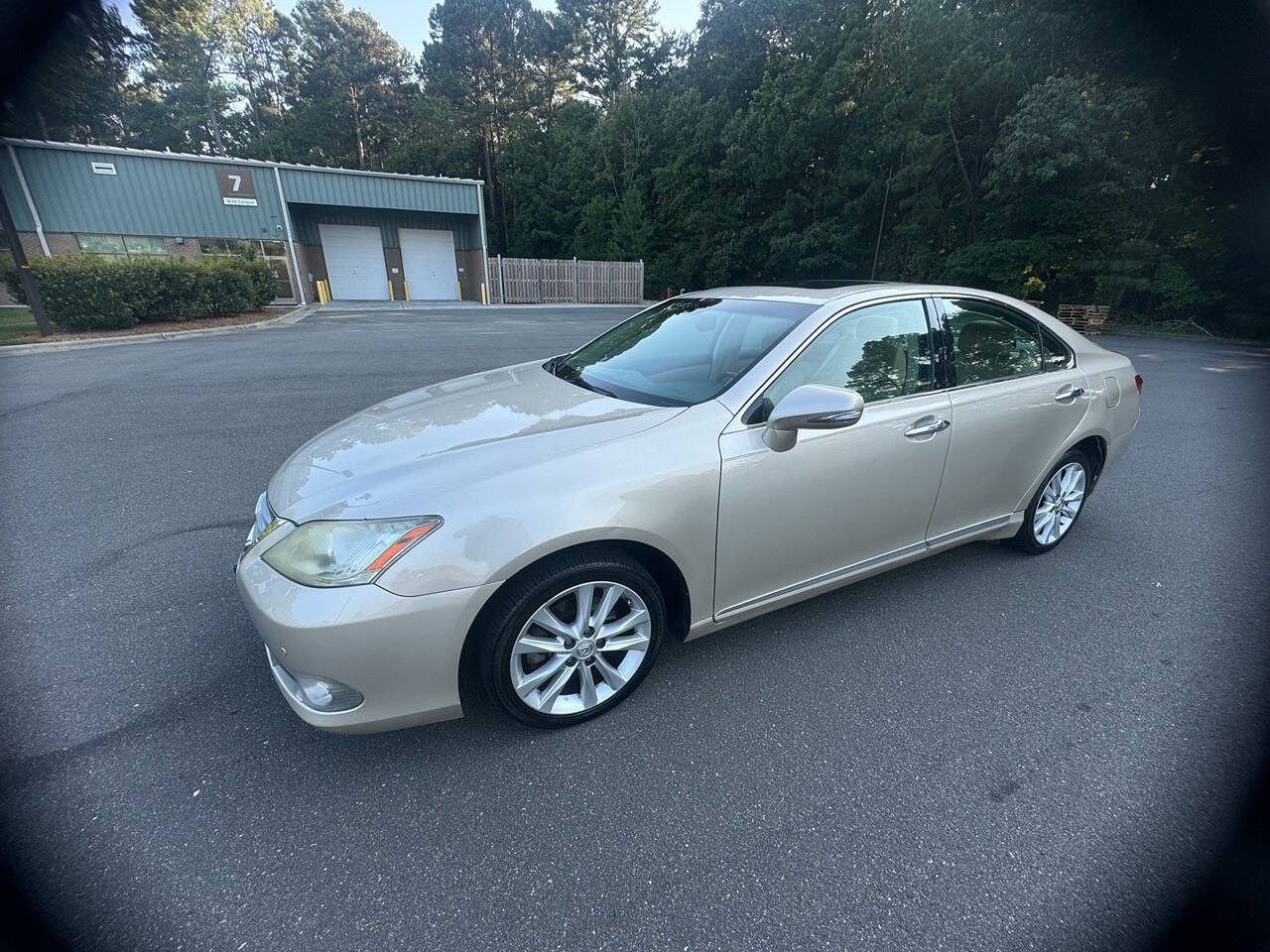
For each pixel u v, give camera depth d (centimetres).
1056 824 180
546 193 3719
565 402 252
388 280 2577
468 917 151
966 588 315
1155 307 1897
